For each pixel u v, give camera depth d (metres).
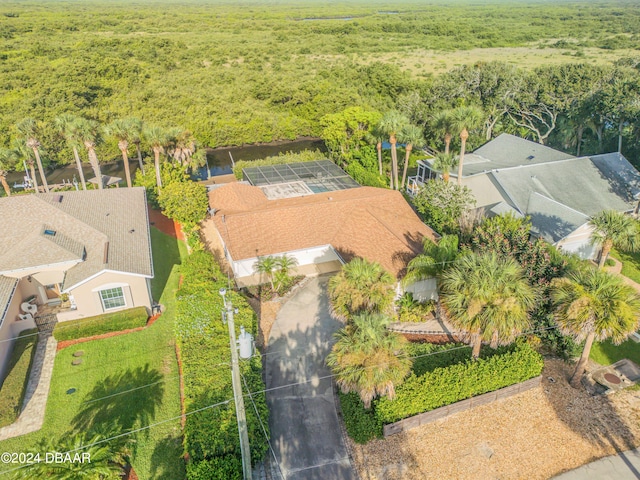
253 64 99.19
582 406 21.78
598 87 54.59
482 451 19.58
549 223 33.94
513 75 59.25
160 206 39.88
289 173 47.00
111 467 16.39
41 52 87.88
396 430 20.14
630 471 18.83
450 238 27.91
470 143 59.31
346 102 72.56
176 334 24.33
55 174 58.91
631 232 28.19
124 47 97.81
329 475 18.58
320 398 22.33
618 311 18.97
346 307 22.62
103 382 22.77
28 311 26.16
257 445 18.69
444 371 21.33
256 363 22.47
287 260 31.44
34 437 19.80
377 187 45.09
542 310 24.12
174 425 20.52
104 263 26.16
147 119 69.62
